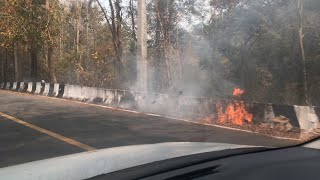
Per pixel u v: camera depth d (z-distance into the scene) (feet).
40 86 87.10
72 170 6.96
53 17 100.73
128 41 83.76
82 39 102.17
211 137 30.76
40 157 24.07
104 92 61.93
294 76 55.52
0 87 116.88
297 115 33.35
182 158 7.29
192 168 6.57
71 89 72.69
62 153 25.13
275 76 58.39
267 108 35.73
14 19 100.73
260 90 57.26
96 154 8.42
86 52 93.66
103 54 84.23
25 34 100.73
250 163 6.68
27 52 115.75
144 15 59.06
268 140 29.63
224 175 6.17
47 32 101.24
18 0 99.50
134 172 6.43
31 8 100.22
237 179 6.04
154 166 6.75
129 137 30.60
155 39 74.38
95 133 32.22
